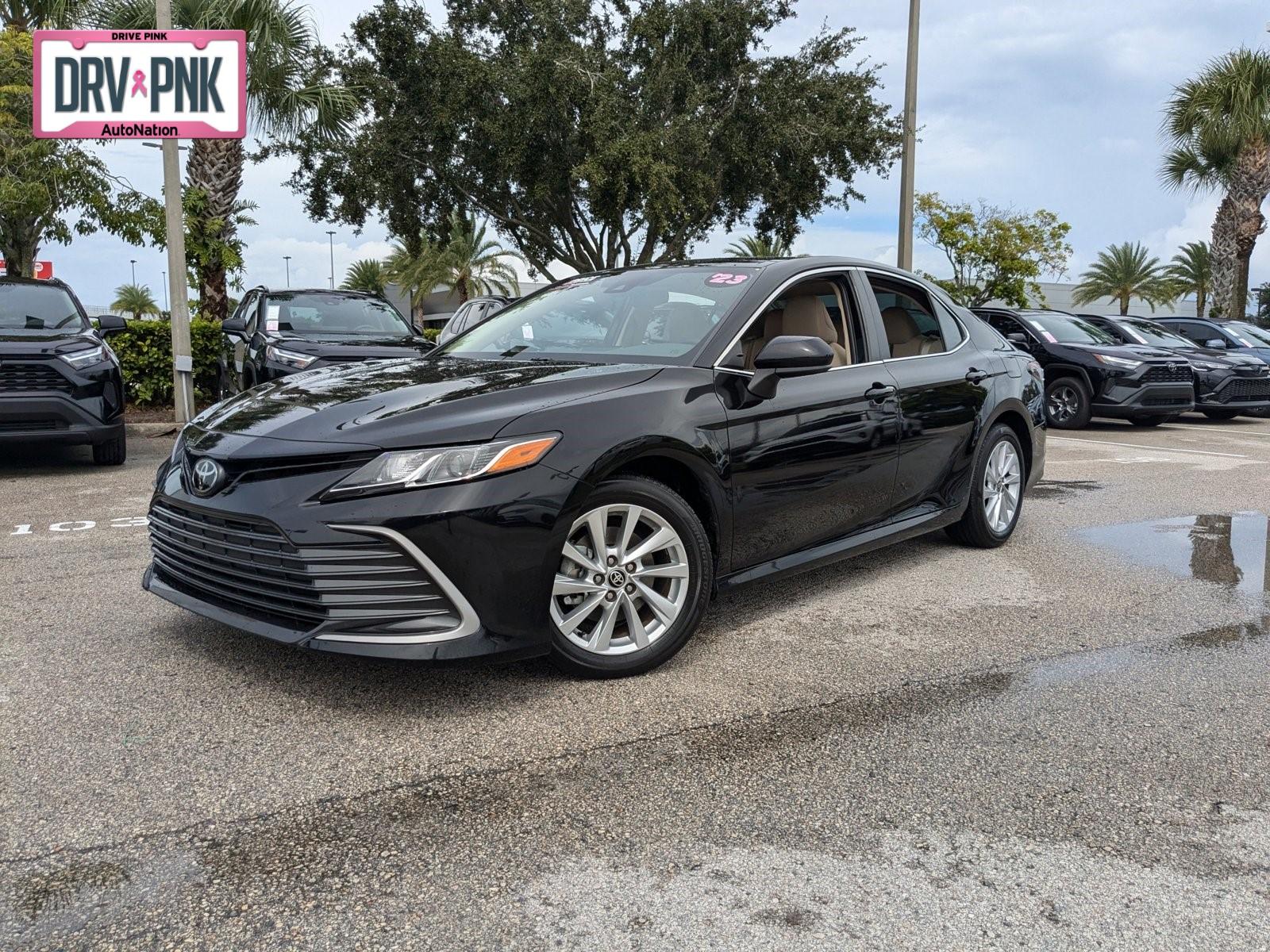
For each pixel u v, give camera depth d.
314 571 2.69
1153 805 2.35
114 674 3.15
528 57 16.95
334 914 1.90
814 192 19.62
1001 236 24.17
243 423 3.07
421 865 2.07
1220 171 24.48
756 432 3.42
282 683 3.08
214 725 2.76
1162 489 7.19
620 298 4.05
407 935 1.83
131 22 13.36
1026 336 12.91
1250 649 3.50
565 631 3.00
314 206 19.75
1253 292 39.53
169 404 12.38
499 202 19.83
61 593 4.09
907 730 2.78
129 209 10.43
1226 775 2.51
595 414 2.99
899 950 1.80
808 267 4.06
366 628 2.72
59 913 1.89
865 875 2.04
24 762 2.52
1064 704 2.98
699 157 17.56
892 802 2.36
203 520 2.99
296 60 14.59
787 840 2.18
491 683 3.09
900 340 4.46
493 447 2.78
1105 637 3.62
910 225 15.03
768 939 1.83
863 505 4.00
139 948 1.79
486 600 2.76
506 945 1.80
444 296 52.00
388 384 3.27
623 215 18.80
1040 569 4.67
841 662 3.33
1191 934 1.85
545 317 4.14
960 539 5.04
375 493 2.67
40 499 6.35
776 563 3.64
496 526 2.74
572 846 2.15
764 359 3.31
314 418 2.94
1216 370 13.36
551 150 17.75
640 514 3.09
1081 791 2.42
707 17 17.42
